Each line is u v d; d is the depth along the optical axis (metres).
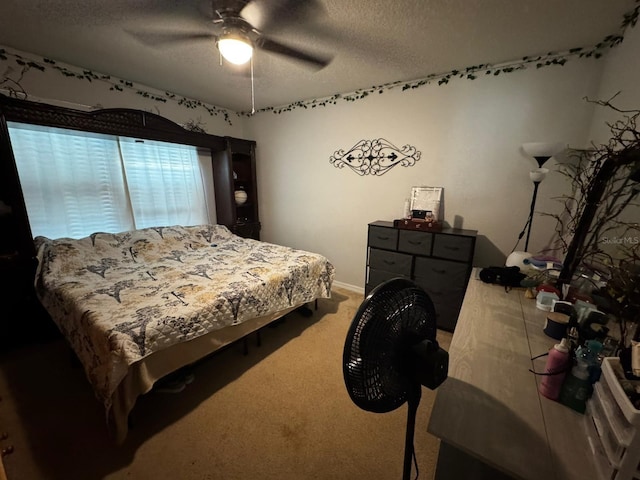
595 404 0.74
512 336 1.22
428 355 0.66
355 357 0.62
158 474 1.28
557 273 1.76
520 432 0.75
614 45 1.83
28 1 1.52
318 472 1.30
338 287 3.65
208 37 1.88
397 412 1.66
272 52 2.04
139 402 1.68
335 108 3.19
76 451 1.37
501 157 2.41
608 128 1.76
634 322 0.95
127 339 1.32
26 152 2.28
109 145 2.71
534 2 1.49
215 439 1.46
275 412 1.63
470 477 0.79
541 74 2.16
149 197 3.05
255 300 1.98
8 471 1.27
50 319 2.31
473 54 2.13
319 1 1.48
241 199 3.81
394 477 1.28
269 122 3.78
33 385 1.81
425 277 2.56
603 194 1.42
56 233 2.48
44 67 2.29
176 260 2.60
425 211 2.70
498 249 2.55
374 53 2.11
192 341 1.63
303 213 3.77
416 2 1.49
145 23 1.72
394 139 2.89
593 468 0.65
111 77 2.66
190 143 3.16
